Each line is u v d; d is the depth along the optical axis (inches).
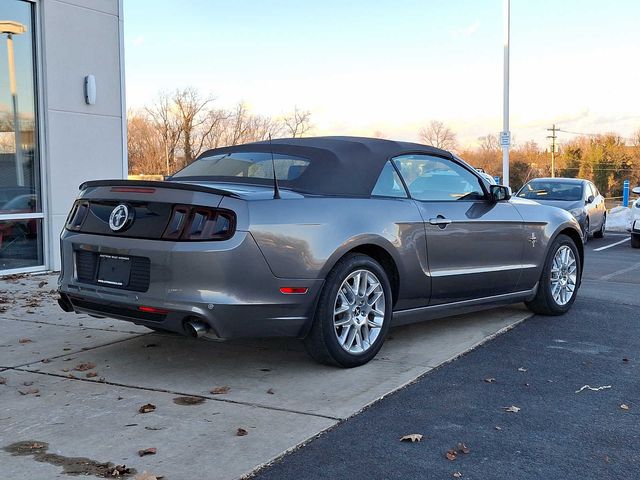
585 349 209.8
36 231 360.2
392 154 203.9
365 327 188.4
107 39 388.2
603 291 324.2
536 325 242.2
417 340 217.5
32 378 176.7
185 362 191.9
